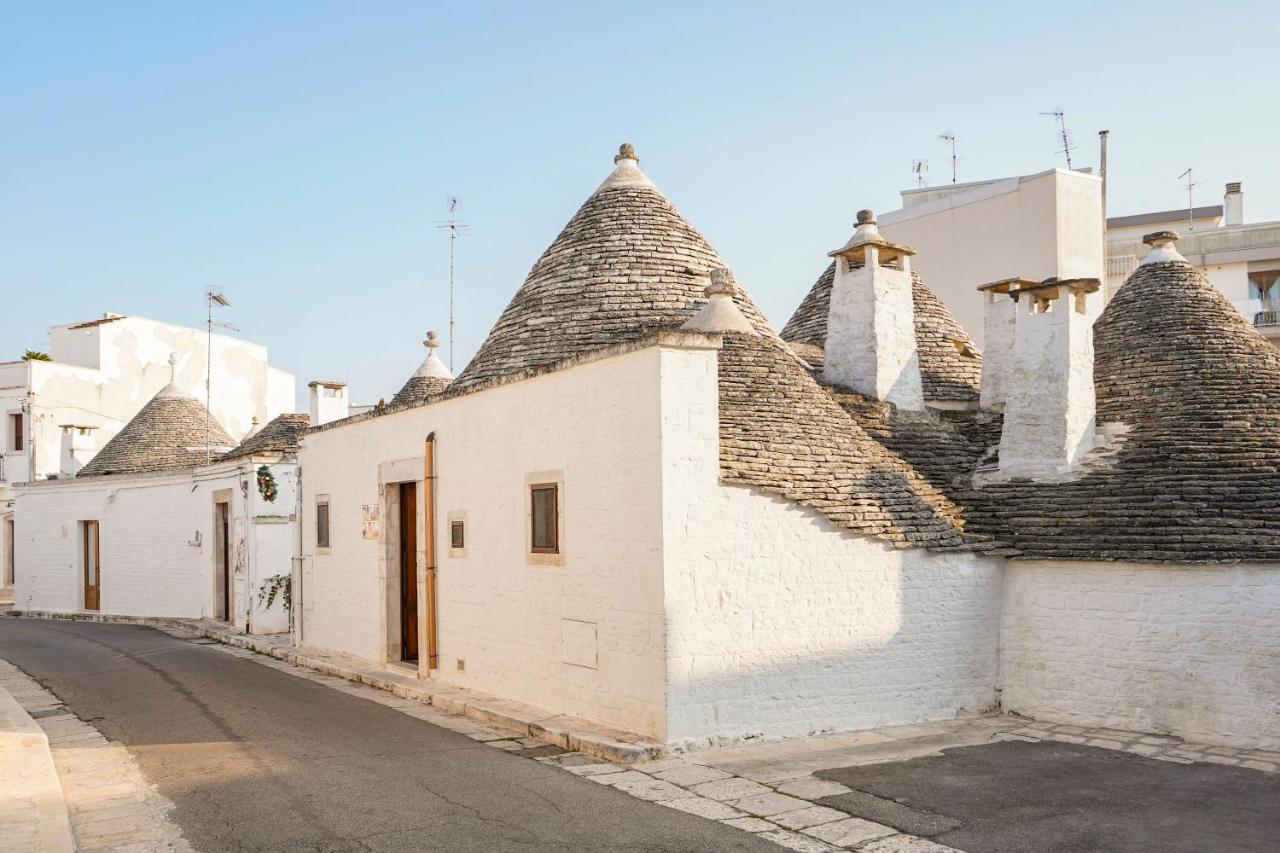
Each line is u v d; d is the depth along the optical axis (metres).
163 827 7.50
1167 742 10.07
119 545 26.22
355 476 16.08
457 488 13.09
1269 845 6.91
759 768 8.93
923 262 27.62
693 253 14.83
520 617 11.70
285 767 9.23
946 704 11.09
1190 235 29.78
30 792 8.32
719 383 11.34
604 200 15.45
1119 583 10.77
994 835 7.11
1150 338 13.55
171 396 29.06
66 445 30.19
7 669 16.31
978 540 11.50
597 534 10.40
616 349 10.12
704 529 9.76
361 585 15.81
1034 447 12.77
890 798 8.01
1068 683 11.01
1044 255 25.16
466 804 7.91
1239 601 10.22
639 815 7.57
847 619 10.51
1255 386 12.67
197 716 11.83
